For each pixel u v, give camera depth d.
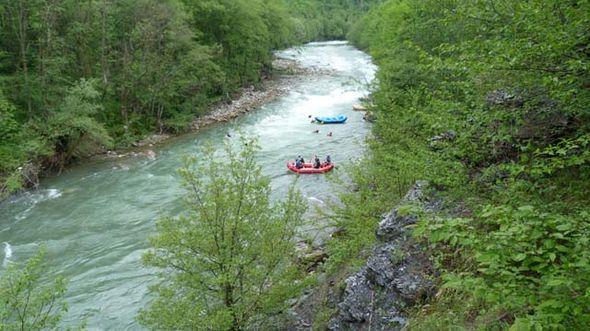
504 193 6.44
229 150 10.93
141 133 31.72
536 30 5.41
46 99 26.86
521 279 4.25
